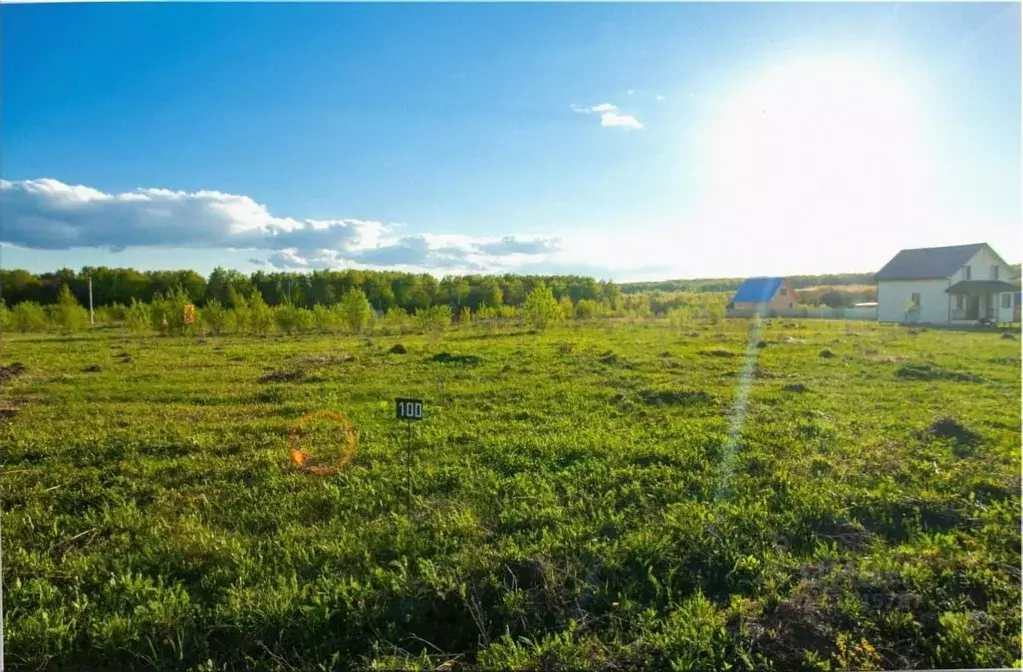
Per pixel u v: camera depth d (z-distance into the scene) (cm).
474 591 377
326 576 402
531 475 575
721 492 532
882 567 402
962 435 680
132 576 413
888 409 826
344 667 329
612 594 386
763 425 735
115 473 609
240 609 363
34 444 687
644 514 490
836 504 505
